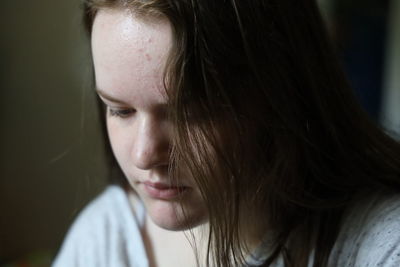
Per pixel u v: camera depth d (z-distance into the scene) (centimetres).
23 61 158
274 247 58
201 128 50
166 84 47
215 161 51
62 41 161
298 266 57
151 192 53
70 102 165
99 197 82
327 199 58
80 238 78
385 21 167
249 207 57
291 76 54
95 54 50
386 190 59
